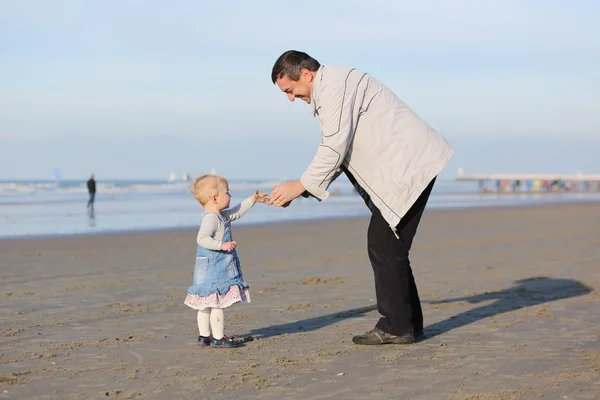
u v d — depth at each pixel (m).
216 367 4.23
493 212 26.19
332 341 5.00
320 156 4.63
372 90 4.77
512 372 4.04
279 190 4.71
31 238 15.02
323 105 4.67
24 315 6.09
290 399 3.55
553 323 5.59
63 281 8.39
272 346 4.84
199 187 4.84
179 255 11.57
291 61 4.71
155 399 3.57
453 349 4.68
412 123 4.76
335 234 16.00
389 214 4.68
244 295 4.88
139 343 4.94
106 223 20.25
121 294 7.34
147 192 51.56
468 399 3.52
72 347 4.80
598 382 3.80
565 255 11.08
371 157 4.73
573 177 128.62
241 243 13.75
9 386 3.80
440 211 27.11
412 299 4.99
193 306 4.78
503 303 6.65
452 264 10.06
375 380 3.91
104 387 3.79
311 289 7.70
